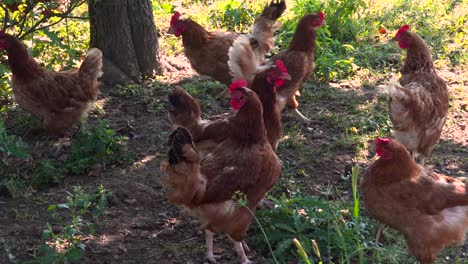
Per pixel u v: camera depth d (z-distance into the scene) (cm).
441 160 236
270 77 197
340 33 348
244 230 173
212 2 406
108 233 190
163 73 308
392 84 200
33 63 227
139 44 297
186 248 184
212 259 178
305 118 265
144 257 180
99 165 226
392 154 163
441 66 317
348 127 259
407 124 202
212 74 275
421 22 366
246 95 170
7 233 187
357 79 304
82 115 235
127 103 278
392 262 176
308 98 286
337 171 228
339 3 353
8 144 207
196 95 285
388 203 167
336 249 178
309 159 236
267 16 270
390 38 351
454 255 183
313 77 304
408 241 171
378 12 379
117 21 290
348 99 285
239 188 166
